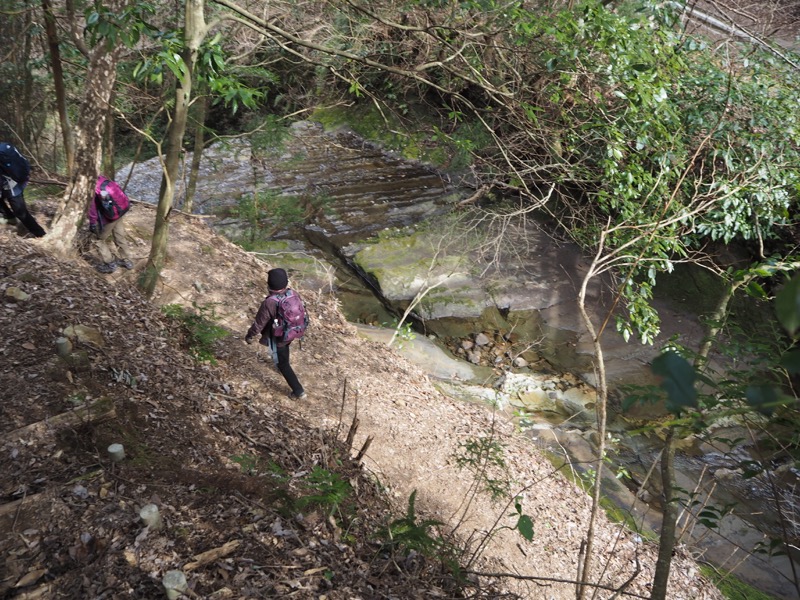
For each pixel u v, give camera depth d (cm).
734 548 770
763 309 1024
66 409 464
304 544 419
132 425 494
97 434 457
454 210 1403
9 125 1120
